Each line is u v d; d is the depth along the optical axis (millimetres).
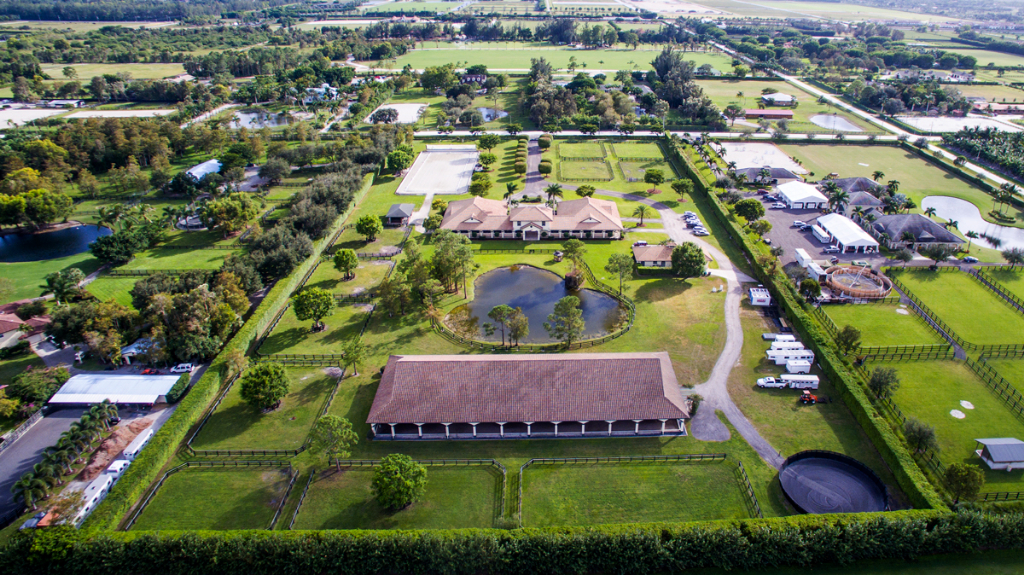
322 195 177125
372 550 73562
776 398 103625
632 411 94500
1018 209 183000
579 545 73875
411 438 95875
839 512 80750
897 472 86000
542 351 116562
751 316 127938
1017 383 105750
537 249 160875
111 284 144750
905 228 156250
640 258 148125
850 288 133125
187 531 76312
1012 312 127125
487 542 73312
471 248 151750
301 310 120875
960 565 74500
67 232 177625
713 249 158375
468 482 87938
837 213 175375
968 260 148500
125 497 82312
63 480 88688
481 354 114500
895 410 99000
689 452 92500
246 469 90750
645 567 74250
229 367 109125
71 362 116250
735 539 74188
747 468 89250
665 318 127438
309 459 92188
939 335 119438
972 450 91375
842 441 94125
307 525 81125
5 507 84875
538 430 97312
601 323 126750
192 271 132000
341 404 103438
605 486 86688
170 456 93188
